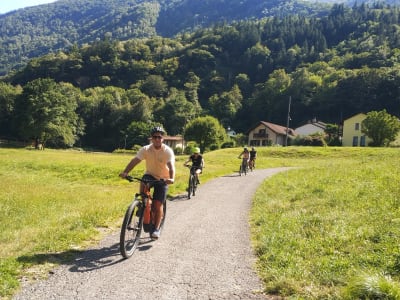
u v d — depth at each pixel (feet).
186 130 233.55
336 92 382.01
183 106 448.24
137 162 22.82
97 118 431.02
